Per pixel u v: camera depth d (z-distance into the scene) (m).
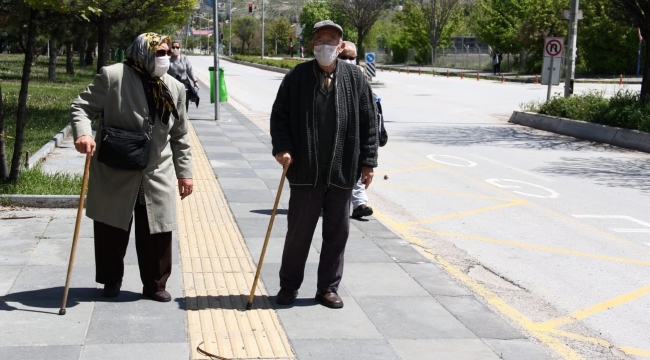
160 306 5.48
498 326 5.39
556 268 7.32
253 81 41.75
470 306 5.80
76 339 4.81
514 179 12.30
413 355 4.80
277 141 5.43
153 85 5.30
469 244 8.16
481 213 9.70
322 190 5.46
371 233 8.09
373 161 5.62
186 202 9.31
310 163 5.37
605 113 18.19
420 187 11.45
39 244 7.02
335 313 5.52
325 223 5.61
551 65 21.73
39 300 5.51
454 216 9.52
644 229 8.95
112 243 5.44
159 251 5.50
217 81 19.53
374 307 5.68
